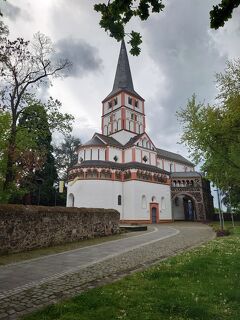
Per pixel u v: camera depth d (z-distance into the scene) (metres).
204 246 18.16
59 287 9.15
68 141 80.62
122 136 65.88
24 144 25.34
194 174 67.31
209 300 7.21
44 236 19.59
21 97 25.75
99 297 7.55
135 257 14.76
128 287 8.56
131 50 7.06
